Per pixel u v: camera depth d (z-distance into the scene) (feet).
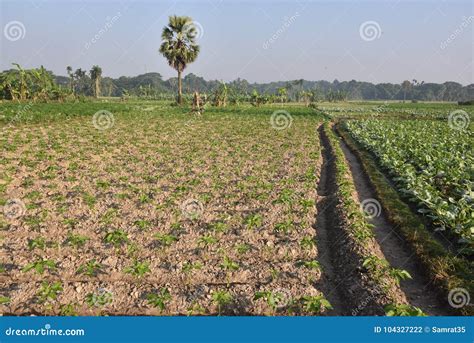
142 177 42.65
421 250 25.44
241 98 224.53
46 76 191.21
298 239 27.53
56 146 58.03
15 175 42.06
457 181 39.11
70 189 38.01
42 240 25.32
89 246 25.75
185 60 170.30
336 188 38.37
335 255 25.86
